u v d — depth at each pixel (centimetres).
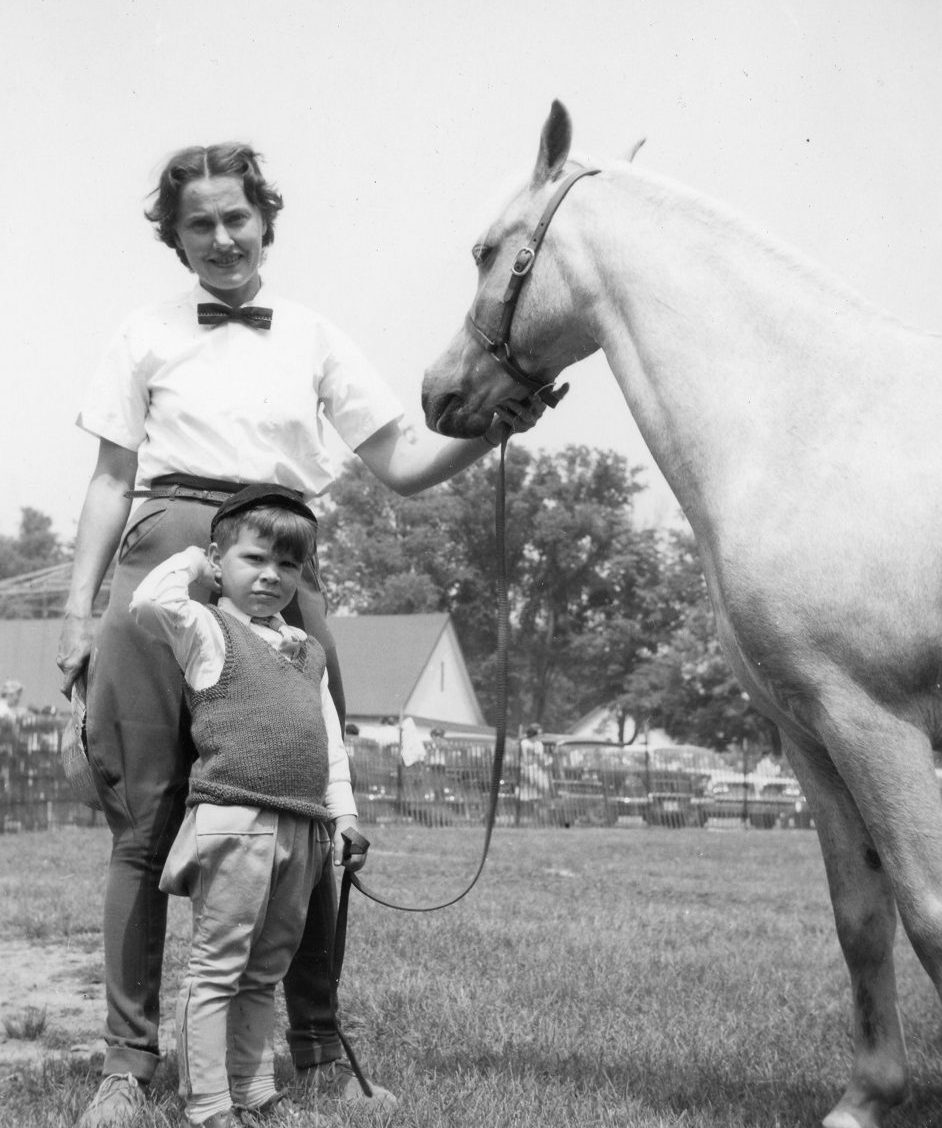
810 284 329
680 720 5856
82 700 386
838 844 337
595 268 352
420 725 5175
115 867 366
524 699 7100
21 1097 370
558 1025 459
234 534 350
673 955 627
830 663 295
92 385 391
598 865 1209
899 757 290
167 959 579
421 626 5422
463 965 577
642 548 7050
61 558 11269
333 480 406
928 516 290
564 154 362
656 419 337
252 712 337
